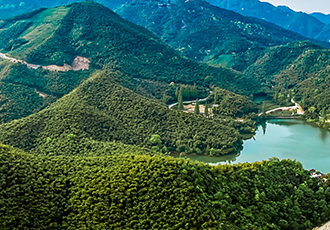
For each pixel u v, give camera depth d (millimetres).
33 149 153250
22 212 90062
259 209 107562
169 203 96062
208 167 117750
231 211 99062
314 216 112938
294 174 131500
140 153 142750
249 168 123188
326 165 157625
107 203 96375
